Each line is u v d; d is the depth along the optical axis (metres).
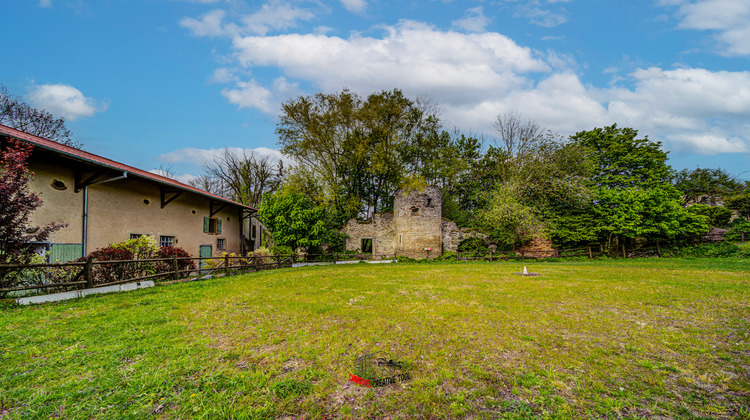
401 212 24.06
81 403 3.15
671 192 26.70
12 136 8.30
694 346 4.77
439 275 13.48
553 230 23.02
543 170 23.88
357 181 28.25
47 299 7.39
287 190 23.61
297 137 25.81
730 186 35.41
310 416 3.04
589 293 8.84
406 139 28.81
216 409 3.06
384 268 17.52
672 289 9.22
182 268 12.29
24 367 3.90
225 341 4.97
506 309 7.06
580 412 3.10
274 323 6.00
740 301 7.59
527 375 3.86
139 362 4.09
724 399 3.33
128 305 7.17
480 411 3.12
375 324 5.92
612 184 30.25
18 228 7.61
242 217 22.59
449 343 4.97
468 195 33.97
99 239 11.62
